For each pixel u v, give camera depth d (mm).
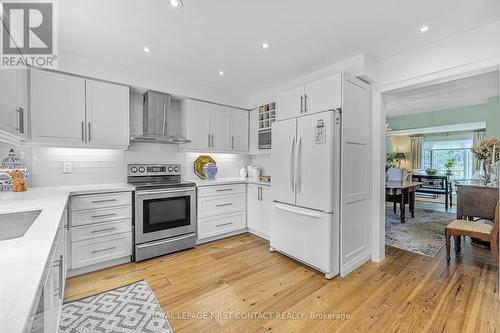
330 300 1975
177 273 2436
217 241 3410
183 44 2344
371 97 2764
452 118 5797
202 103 3545
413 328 1637
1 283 568
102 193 2467
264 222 3432
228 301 1961
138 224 2688
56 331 1217
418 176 7480
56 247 1101
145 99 3143
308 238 2516
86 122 2586
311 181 2490
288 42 2307
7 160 2332
